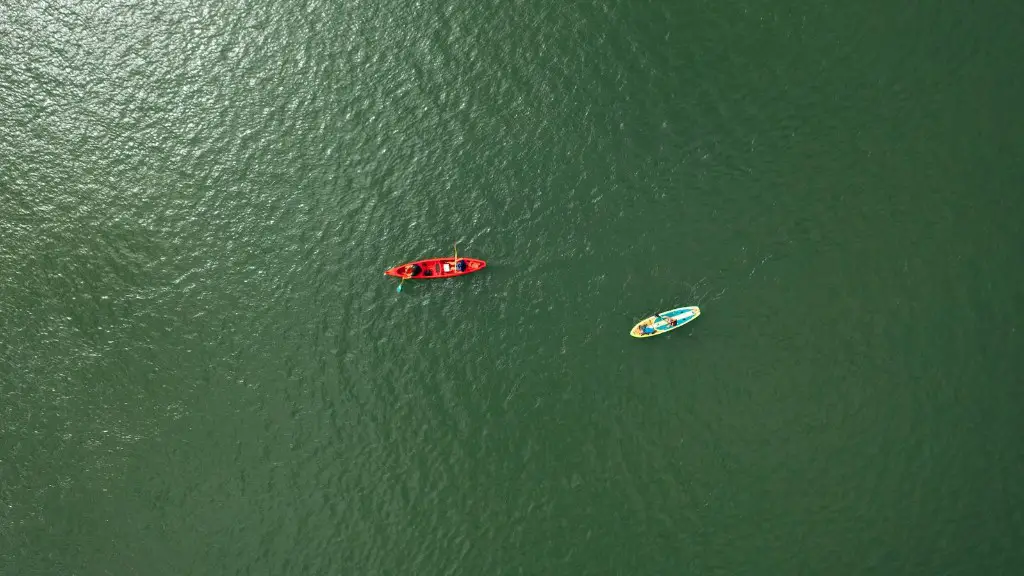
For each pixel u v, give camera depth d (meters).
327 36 62.34
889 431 53.00
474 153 59.09
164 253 59.66
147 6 63.62
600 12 60.66
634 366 55.16
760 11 59.38
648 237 56.47
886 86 57.44
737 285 55.38
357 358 56.94
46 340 58.53
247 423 56.41
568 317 56.12
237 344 57.84
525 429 55.00
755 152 57.12
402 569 52.88
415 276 56.69
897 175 56.09
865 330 54.31
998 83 56.94
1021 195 55.38
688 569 51.62
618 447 54.09
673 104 58.47
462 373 56.16
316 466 55.22
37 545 55.16
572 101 59.25
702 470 53.25
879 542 51.34
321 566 53.28
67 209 60.59
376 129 60.38
